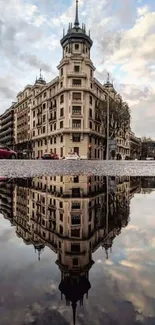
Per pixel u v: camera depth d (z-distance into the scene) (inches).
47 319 46.5
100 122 2361.0
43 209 160.7
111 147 2110.0
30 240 97.0
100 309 49.1
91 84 2186.3
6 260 76.0
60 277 63.7
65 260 75.7
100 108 2297.0
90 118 2156.7
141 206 172.9
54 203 182.2
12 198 200.8
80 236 103.4
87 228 116.3
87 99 2105.1
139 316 47.5
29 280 62.2
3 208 162.4
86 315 47.6
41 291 56.2
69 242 95.0
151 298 53.9
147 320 46.5
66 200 195.0
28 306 50.6
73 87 2060.8
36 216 141.3
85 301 52.3
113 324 45.4
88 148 2134.6
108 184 311.0
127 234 106.5
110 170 597.0
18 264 72.7
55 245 91.0
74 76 2065.7
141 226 120.3
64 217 139.2
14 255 80.5
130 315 47.8
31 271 67.6
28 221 129.3
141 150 5620.1
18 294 55.4
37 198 202.4
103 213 149.9
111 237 102.0
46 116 2484.0
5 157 1094.4
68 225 121.9
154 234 106.7
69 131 2070.6
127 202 189.0
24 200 192.5
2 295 54.9
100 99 2364.7
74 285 59.3
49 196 213.5
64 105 2107.5
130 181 349.7
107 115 2121.1
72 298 53.4
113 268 69.9
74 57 2080.5
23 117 3284.9
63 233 107.7
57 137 2258.9
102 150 2434.8
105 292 56.0
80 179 372.2
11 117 3823.8
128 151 4072.3
